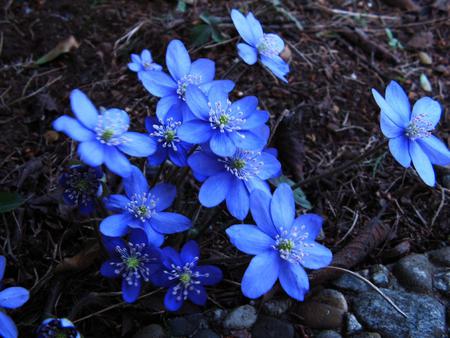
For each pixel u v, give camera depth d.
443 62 0.28
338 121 0.25
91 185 0.15
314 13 0.30
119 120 0.14
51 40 0.26
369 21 0.30
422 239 0.21
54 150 0.22
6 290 0.14
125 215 0.15
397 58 0.28
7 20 0.27
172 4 0.29
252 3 0.29
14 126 0.23
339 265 0.19
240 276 0.19
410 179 0.23
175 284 0.15
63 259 0.19
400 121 0.17
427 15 0.31
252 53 0.17
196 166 0.15
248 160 0.16
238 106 0.16
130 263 0.15
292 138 0.22
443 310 0.18
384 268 0.20
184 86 0.17
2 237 0.19
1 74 0.25
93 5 0.28
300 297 0.15
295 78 0.26
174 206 0.18
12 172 0.21
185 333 0.17
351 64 0.27
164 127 0.16
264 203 0.15
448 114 0.26
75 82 0.25
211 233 0.20
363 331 0.18
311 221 0.15
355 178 0.23
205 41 0.26
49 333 0.14
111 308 0.18
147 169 0.21
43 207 0.20
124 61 0.26
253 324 0.18
